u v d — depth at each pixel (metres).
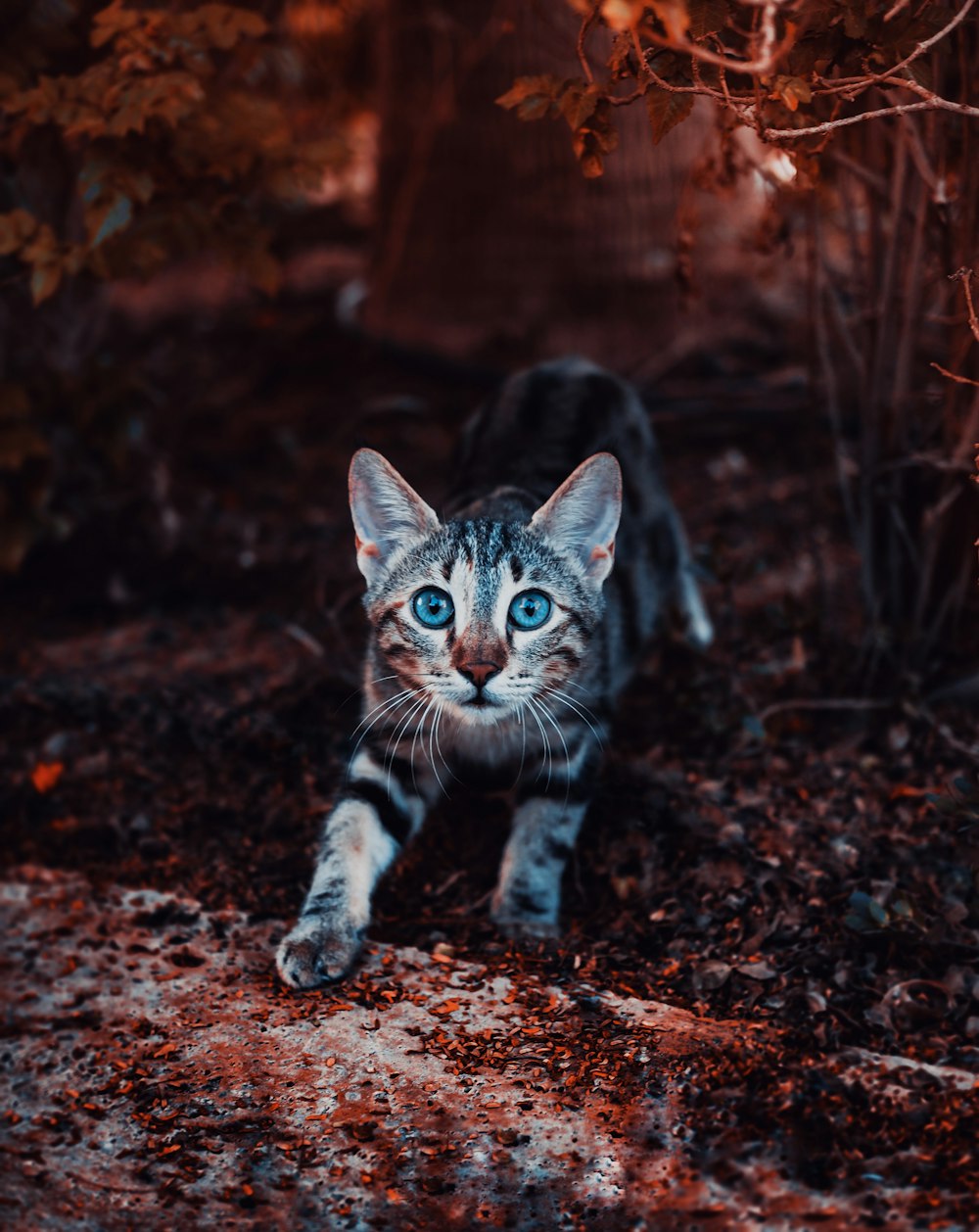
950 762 0.84
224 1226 0.64
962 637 0.92
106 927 0.79
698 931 0.75
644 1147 0.65
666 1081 0.67
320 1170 0.65
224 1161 0.66
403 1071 0.69
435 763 0.80
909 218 0.87
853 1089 0.65
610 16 0.63
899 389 0.87
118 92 0.81
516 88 0.74
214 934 0.78
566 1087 0.68
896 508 0.88
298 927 0.75
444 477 1.17
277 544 1.14
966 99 0.79
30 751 0.92
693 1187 0.63
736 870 0.78
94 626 1.06
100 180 0.83
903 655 0.89
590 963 0.74
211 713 0.94
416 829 0.81
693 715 0.90
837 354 1.12
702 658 0.93
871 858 0.77
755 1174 0.63
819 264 0.90
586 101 0.71
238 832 0.86
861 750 0.87
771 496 1.12
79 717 0.94
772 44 0.70
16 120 0.89
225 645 1.02
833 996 0.71
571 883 0.81
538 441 0.89
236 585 1.09
